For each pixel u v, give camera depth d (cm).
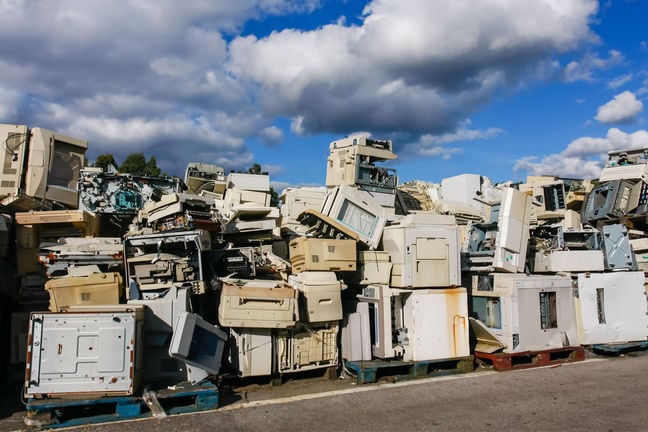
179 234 600
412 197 1231
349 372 650
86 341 477
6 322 600
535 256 847
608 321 802
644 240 941
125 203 758
